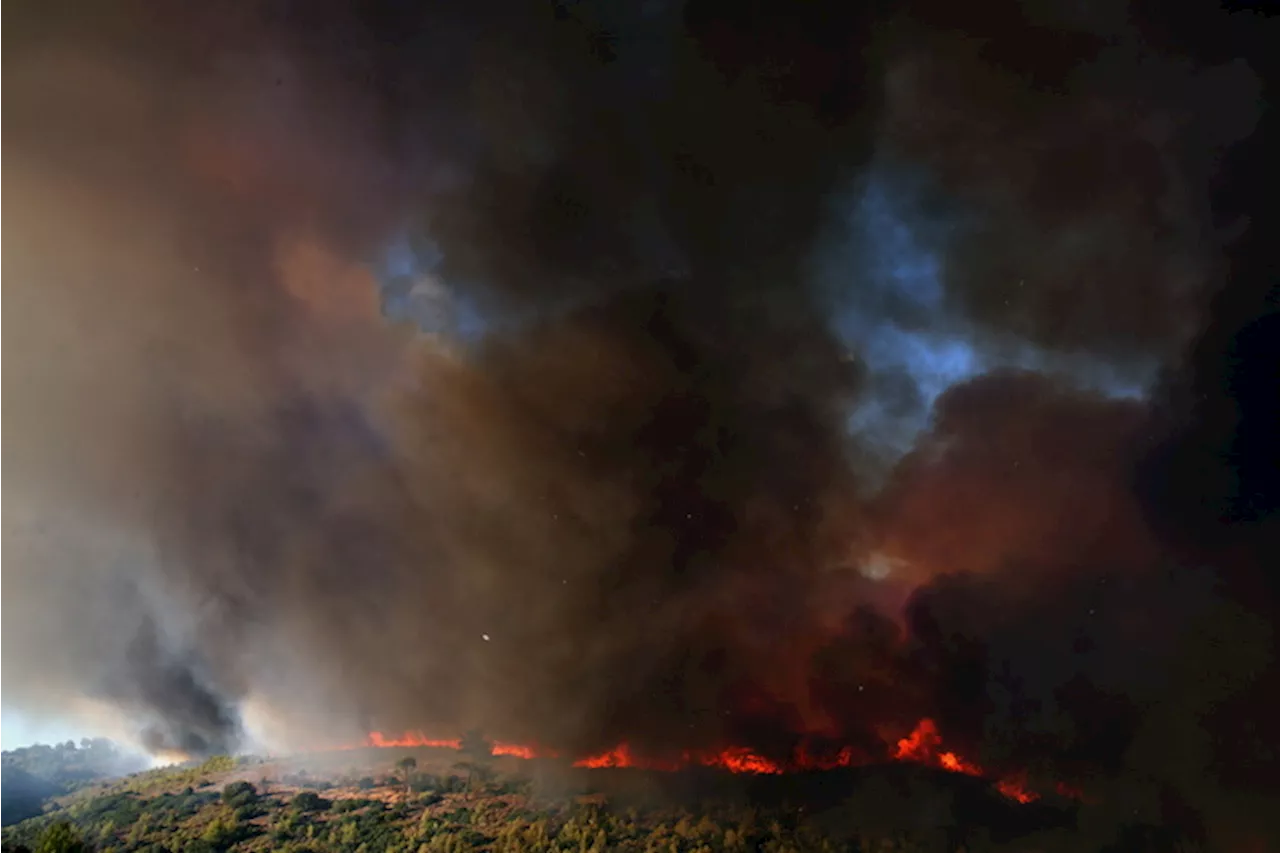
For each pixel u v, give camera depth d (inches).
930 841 1649.9
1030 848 1636.3
